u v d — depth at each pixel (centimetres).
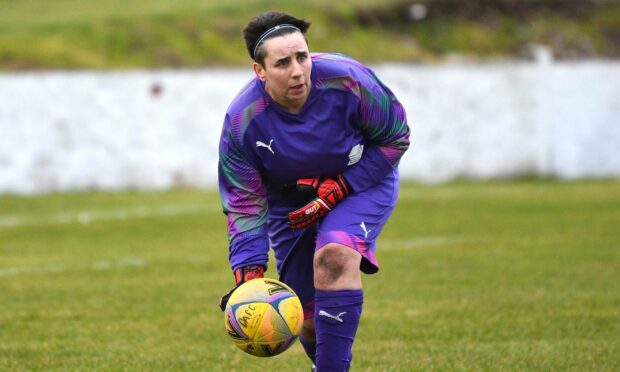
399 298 2712
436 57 9962
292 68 1515
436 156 6397
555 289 2809
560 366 1920
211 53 8500
